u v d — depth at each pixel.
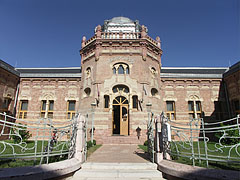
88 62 17.03
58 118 17.55
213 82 18.56
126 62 15.74
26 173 4.63
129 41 16.14
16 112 17.66
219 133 11.83
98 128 14.02
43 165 5.25
